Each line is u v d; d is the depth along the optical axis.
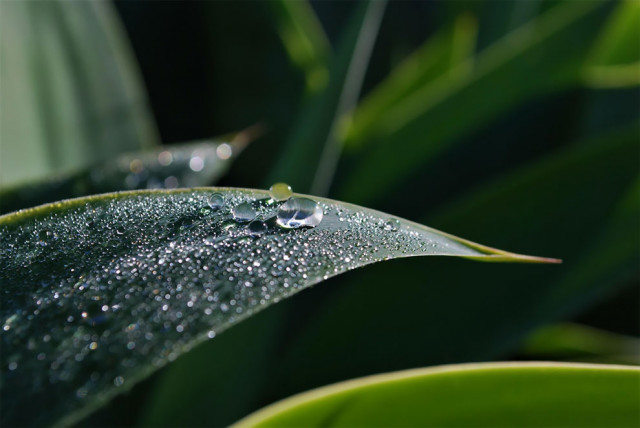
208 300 0.17
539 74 0.38
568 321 0.42
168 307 0.17
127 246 0.18
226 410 0.25
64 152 0.32
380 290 0.30
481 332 0.30
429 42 0.58
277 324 0.27
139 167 0.26
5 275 0.17
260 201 0.19
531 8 0.52
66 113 0.32
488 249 0.18
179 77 0.45
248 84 0.45
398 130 0.38
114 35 0.34
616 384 0.18
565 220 0.30
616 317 0.46
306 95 0.39
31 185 0.24
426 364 0.29
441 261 0.30
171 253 0.18
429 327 0.29
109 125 0.33
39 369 0.16
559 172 0.30
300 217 0.18
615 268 0.31
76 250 0.18
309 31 0.45
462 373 0.18
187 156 0.28
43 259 0.17
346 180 0.40
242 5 0.43
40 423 0.16
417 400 0.18
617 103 0.39
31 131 0.31
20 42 0.31
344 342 0.29
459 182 0.39
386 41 0.58
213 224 0.18
